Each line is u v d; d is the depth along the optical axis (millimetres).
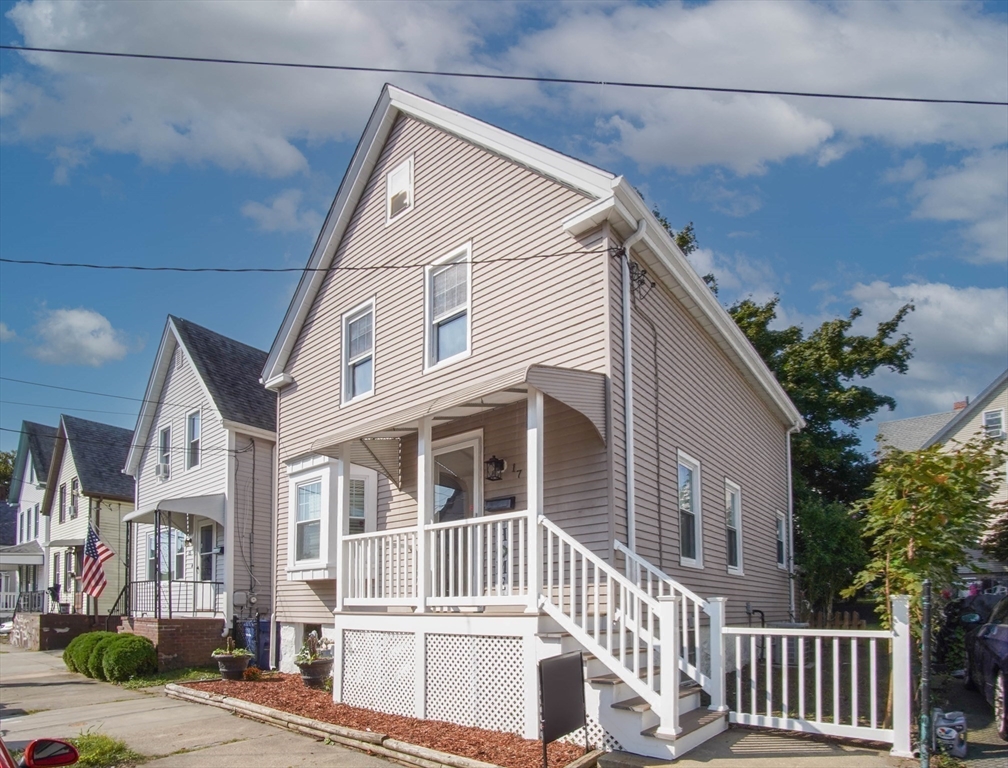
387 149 14500
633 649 8570
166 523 20234
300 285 15805
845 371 27750
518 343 11297
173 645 16312
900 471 7848
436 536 12250
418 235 13461
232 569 18250
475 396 9320
